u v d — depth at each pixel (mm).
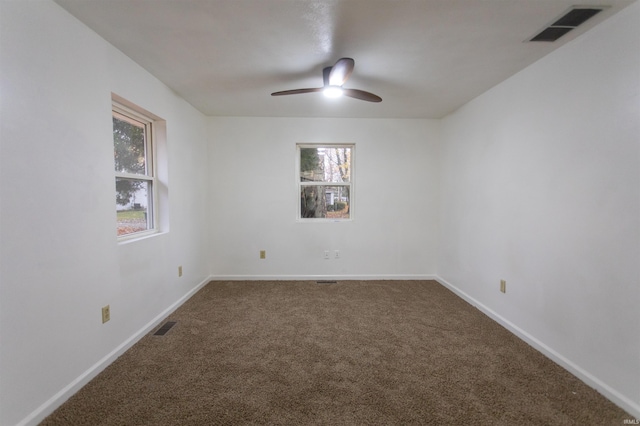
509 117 2393
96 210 1767
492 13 1541
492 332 2352
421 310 2812
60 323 1509
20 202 1304
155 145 2596
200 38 1817
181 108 2920
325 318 2615
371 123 3729
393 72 2309
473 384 1692
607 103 1573
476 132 2893
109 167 1882
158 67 2229
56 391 1484
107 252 1861
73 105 1590
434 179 3803
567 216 1832
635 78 1437
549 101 1973
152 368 1831
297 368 1847
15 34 1274
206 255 3652
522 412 1471
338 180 3869
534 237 2115
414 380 1729
